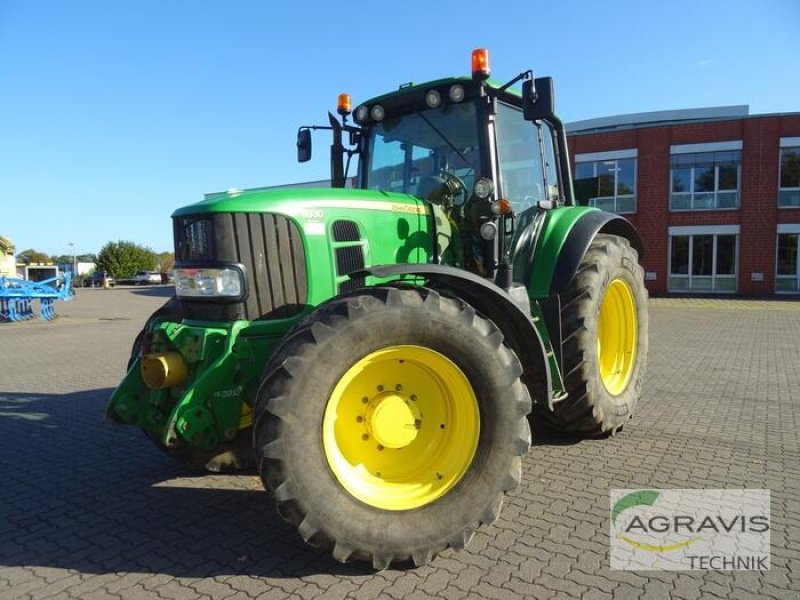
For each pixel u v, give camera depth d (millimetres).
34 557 2965
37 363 9148
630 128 23672
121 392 3471
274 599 2549
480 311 3537
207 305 3328
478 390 2906
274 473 2574
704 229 23016
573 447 4523
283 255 3344
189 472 4145
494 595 2562
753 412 5543
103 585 2691
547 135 5152
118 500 3664
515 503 3514
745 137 22219
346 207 3568
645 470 4039
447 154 4328
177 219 3502
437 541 2750
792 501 3529
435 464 2988
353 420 2938
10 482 3998
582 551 2945
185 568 2828
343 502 2662
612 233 5484
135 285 58719
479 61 3871
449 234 4082
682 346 9828
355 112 4727
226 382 3096
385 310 2758
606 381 4902
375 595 2566
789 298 21328
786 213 22078
